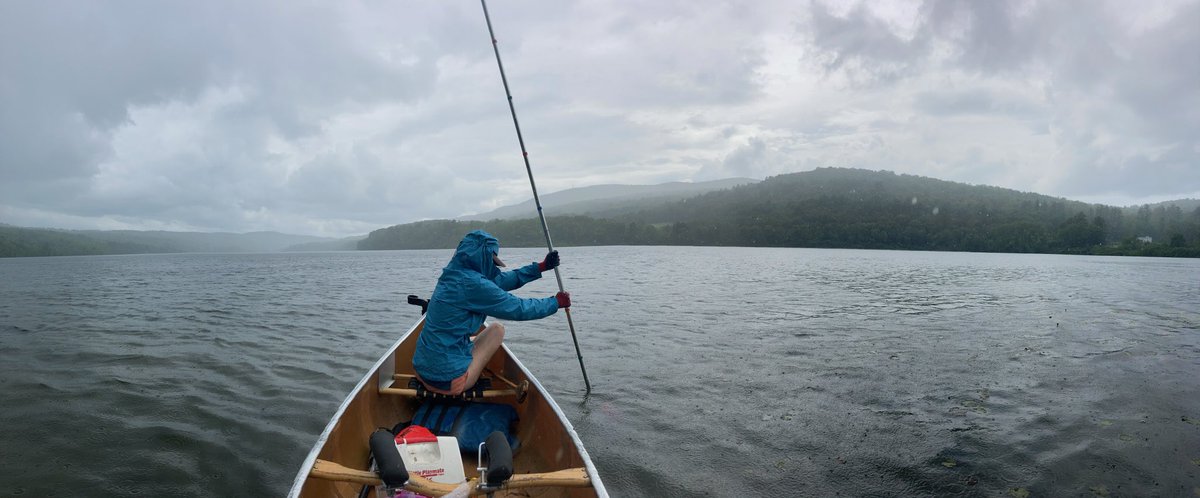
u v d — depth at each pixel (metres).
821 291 21.66
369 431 5.46
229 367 9.27
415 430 4.06
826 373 9.03
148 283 27.83
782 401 7.64
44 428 6.46
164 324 13.68
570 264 44.50
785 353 10.40
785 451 6.05
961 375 8.92
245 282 28.28
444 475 3.92
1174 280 30.14
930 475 5.50
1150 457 5.83
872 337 11.91
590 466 3.96
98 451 5.89
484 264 5.55
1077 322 14.18
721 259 55.78
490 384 5.95
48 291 23.08
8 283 28.08
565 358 10.00
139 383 8.27
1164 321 14.59
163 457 5.78
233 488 5.22
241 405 7.33
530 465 5.20
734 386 8.32
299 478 3.68
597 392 8.02
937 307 16.92
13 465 5.55
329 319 14.67
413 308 17.06
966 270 38.50
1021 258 71.19
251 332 12.57
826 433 6.53
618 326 13.23
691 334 12.23
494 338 5.84
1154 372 9.12
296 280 29.62
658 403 7.56
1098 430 6.55
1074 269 41.59
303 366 9.39
